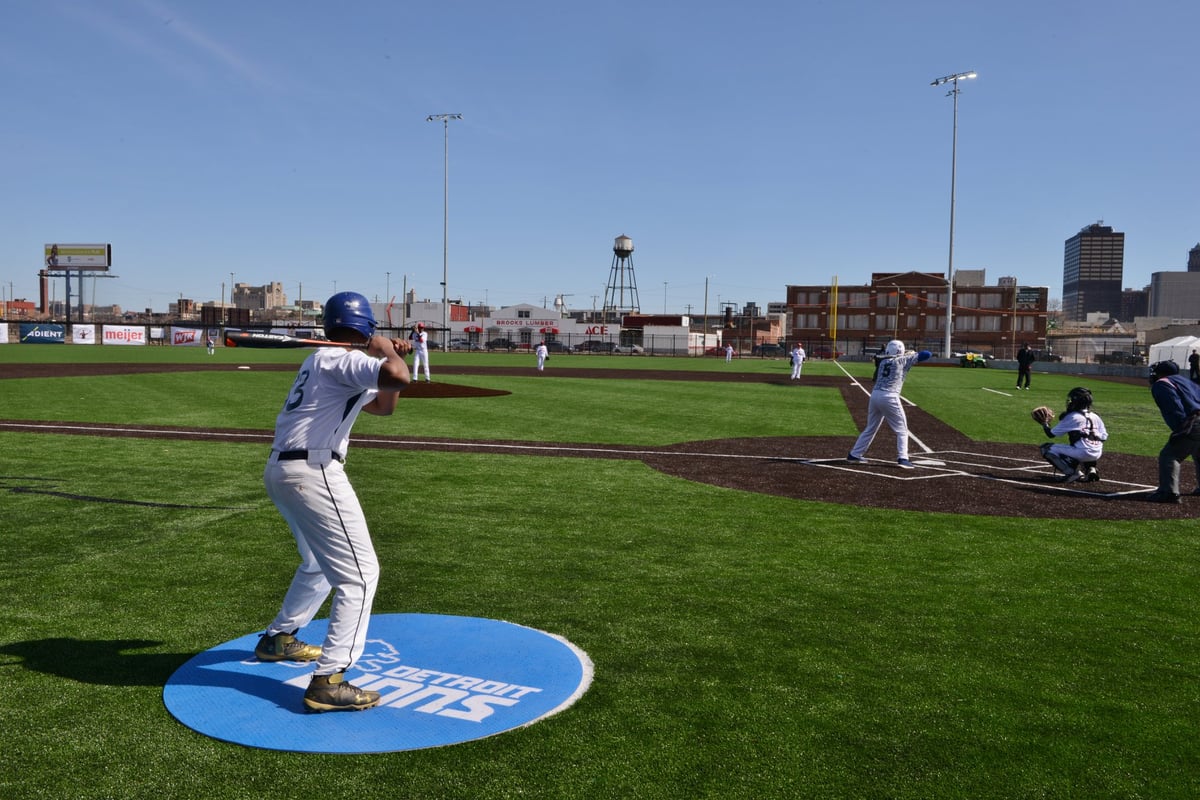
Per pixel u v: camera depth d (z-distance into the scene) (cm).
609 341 8812
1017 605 516
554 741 332
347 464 1038
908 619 487
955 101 5188
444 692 378
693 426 1561
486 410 1780
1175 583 568
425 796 290
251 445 1185
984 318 9450
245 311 11506
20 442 1192
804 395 2456
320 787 296
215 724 345
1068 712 366
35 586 532
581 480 948
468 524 721
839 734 341
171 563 585
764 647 439
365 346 393
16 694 372
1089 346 9200
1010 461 1156
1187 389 852
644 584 550
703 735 338
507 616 484
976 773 312
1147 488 958
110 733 337
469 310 10600
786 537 689
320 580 406
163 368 3328
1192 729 352
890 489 922
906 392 2602
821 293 9856
